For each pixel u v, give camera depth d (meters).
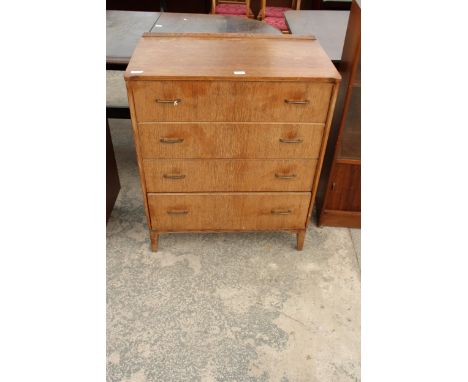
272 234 2.16
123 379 1.47
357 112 1.91
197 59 1.55
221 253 2.03
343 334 1.65
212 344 1.60
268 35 1.82
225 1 3.82
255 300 1.78
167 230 1.92
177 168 1.68
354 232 2.19
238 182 1.74
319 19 2.60
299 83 1.45
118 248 2.04
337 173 2.00
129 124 3.27
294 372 1.51
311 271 1.94
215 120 1.54
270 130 1.58
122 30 2.31
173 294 1.80
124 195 2.44
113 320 1.68
